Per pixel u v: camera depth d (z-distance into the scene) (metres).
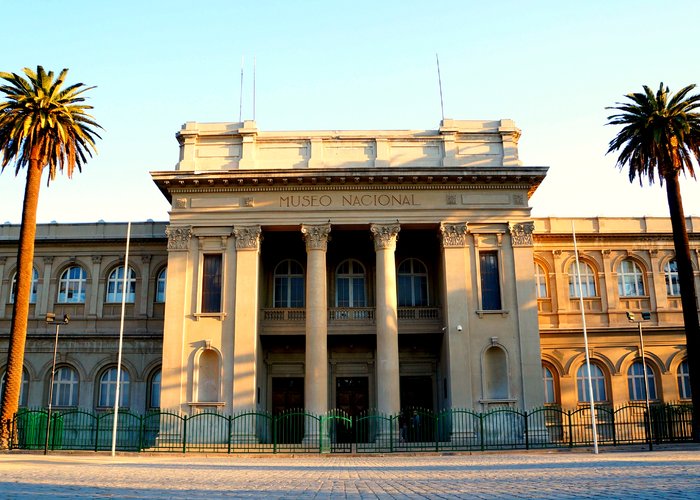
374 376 41.91
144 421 39.53
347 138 40.03
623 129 38.50
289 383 41.81
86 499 12.40
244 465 25.62
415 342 42.22
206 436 35.75
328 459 30.11
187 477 18.81
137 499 12.45
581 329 43.69
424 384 41.81
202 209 38.94
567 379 43.06
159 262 45.38
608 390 43.25
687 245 35.81
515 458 28.05
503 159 39.84
